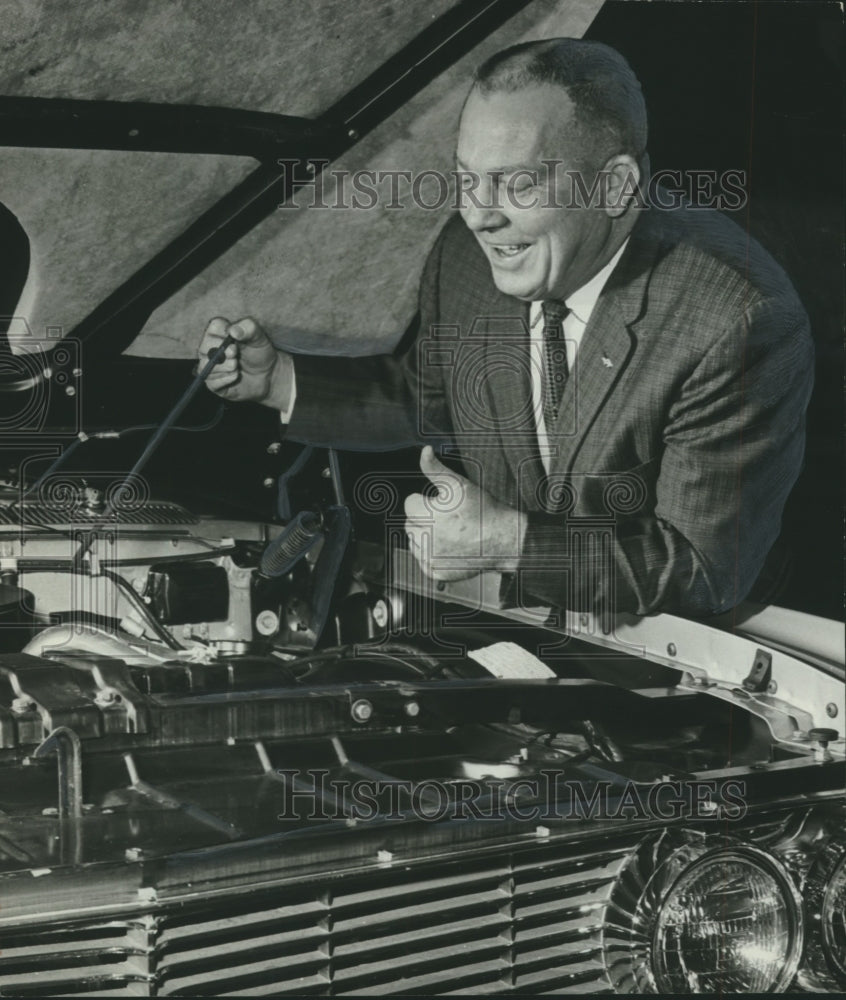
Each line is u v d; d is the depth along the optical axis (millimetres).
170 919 1339
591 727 1848
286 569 1959
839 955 1645
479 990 1512
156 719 1617
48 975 1309
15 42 1684
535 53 2068
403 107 2004
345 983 1434
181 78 1829
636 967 1554
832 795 1696
